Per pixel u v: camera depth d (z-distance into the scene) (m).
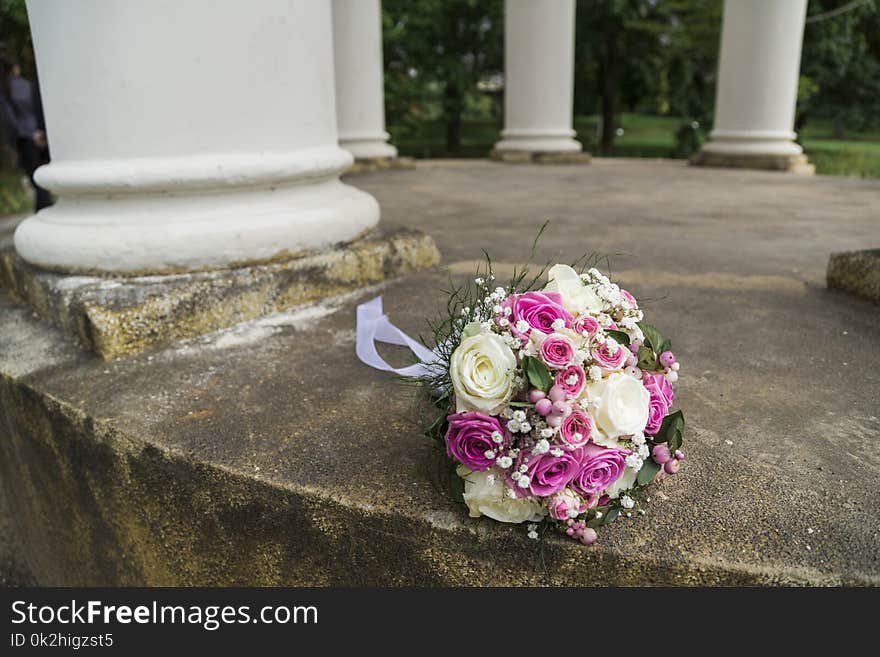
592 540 1.74
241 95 3.37
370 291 3.97
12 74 7.55
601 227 6.19
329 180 4.11
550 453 1.69
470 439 1.75
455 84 29.48
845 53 24.56
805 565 1.66
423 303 3.71
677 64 28.66
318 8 3.71
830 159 23.11
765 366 2.92
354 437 2.28
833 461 2.13
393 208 7.36
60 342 3.17
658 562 1.71
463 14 29.03
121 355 3.02
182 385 2.72
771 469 2.08
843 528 1.79
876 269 3.78
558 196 8.41
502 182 9.98
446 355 2.03
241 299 3.41
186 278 3.34
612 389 1.72
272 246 3.56
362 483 2.02
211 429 2.35
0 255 3.98
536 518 1.80
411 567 1.92
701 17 23.30
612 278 4.32
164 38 3.14
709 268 4.60
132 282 3.29
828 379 2.78
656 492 1.96
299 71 3.61
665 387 1.93
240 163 3.40
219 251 3.40
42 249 3.43
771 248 5.26
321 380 2.75
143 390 2.67
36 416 2.73
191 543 2.28
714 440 2.26
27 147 7.75
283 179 3.61
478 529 1.83
